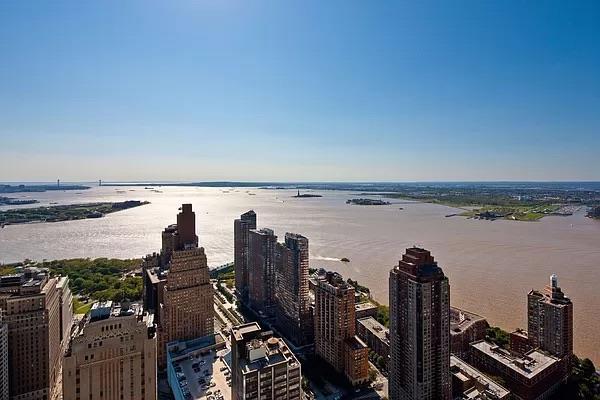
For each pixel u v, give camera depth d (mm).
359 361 195125
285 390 123938
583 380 189250
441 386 155500
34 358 175125
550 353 193750
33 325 174625
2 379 159000
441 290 153875
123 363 116000
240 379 123375
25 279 191250
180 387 174875
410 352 156375
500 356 193375
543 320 198250
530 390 172250
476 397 160250
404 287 159750
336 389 194375
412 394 156125
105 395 114062
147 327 123875
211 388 174500
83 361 111438
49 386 178750
